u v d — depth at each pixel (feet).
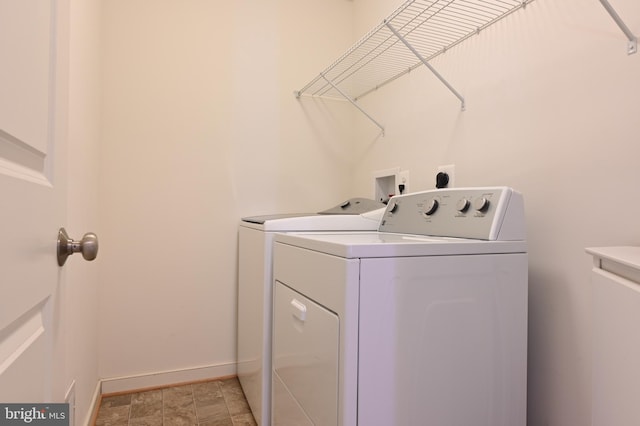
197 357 7.02
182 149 6.87
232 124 7.23
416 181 6.10
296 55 7.74
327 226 5.24
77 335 4.56
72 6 4.16
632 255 2.52
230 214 7.22
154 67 6.67
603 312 2.57
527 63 4.17
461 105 5.14
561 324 3.76
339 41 8.13
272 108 7.54
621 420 2.27
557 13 3.84
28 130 1.81
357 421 2.90
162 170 6.73
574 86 3.66
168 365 6.83
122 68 6.47
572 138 3.67
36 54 1.92
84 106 4.92
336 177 8.09
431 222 4.31
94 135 5.74
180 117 6.85
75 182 4.41
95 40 5.72
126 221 6.51
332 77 7.28
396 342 3.05
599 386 2.62
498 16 4.55
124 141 6.48
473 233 3.69
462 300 3.34
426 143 5.87
